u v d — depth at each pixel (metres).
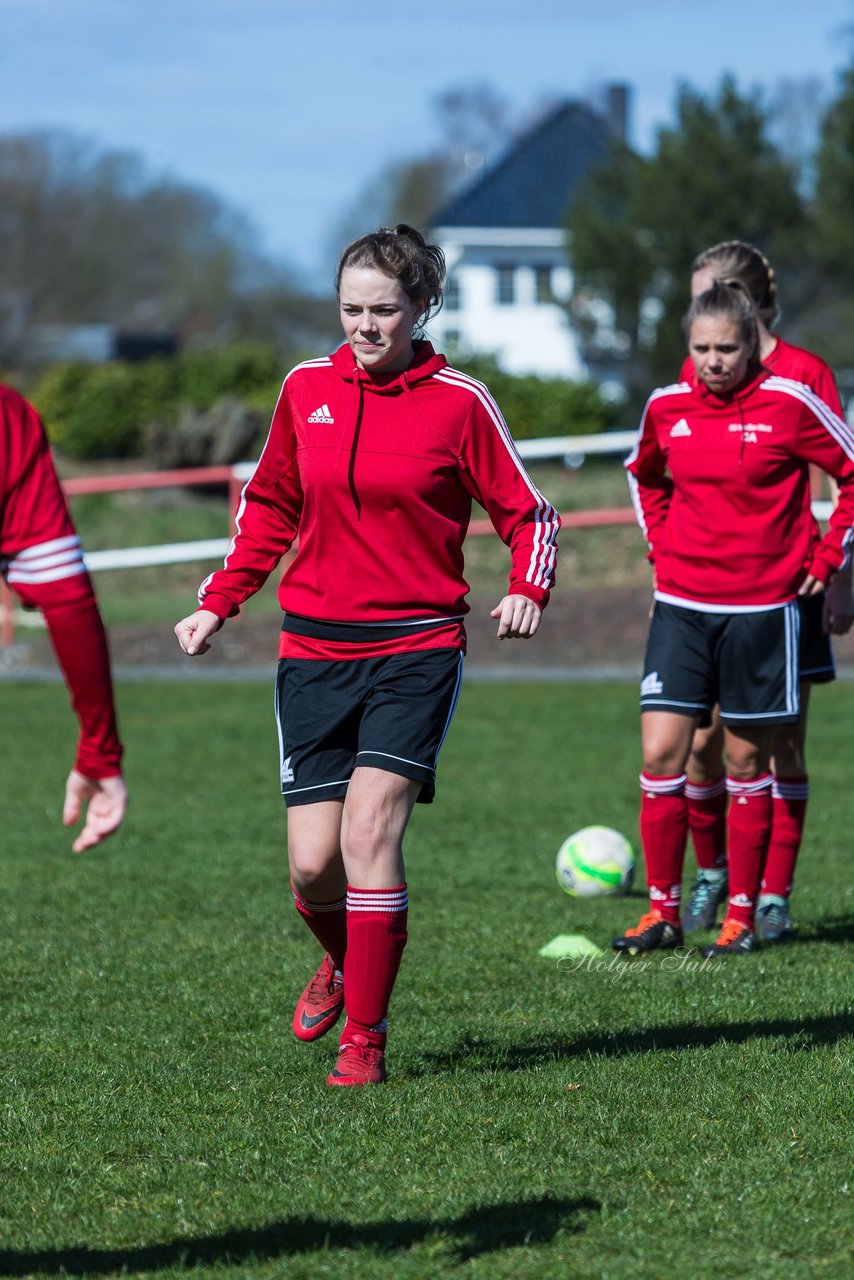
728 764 16.94
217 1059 13.03
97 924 18.34
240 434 78.06
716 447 16.06
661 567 16.83
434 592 12.08
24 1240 9.26
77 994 15.17
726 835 18.75
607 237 107.50
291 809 12.42
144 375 108.88
